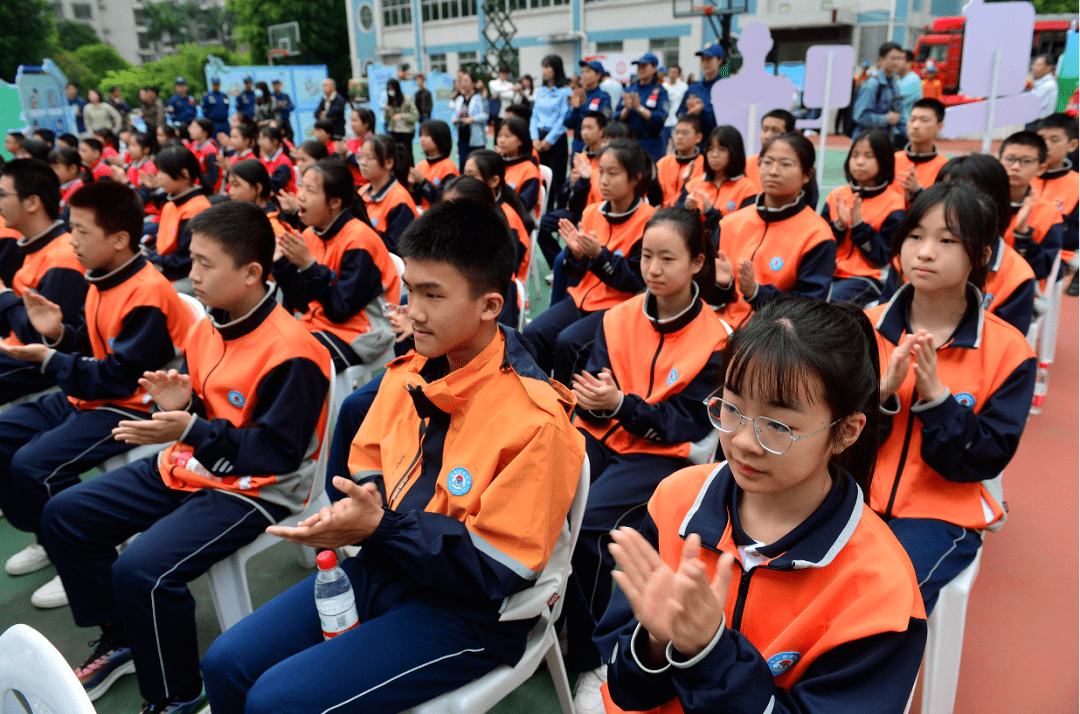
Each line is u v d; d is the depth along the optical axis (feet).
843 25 63.00
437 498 4.88
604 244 11.28
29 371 9.96
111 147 31.63
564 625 6.64
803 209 10.43
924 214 5.61
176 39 249.34
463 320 4.63
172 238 14.79
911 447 5.79
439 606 4.80
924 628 3.30
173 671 6.19
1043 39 46.91
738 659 3.07
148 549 5.98
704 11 58.39
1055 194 12.98
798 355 3.09
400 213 15.10
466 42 97.04
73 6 227.61
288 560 8.57
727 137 14.10
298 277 10.07
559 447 4.68
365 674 4.43
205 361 6.95
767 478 3.29
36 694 3.13
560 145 27.04
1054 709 6.09
